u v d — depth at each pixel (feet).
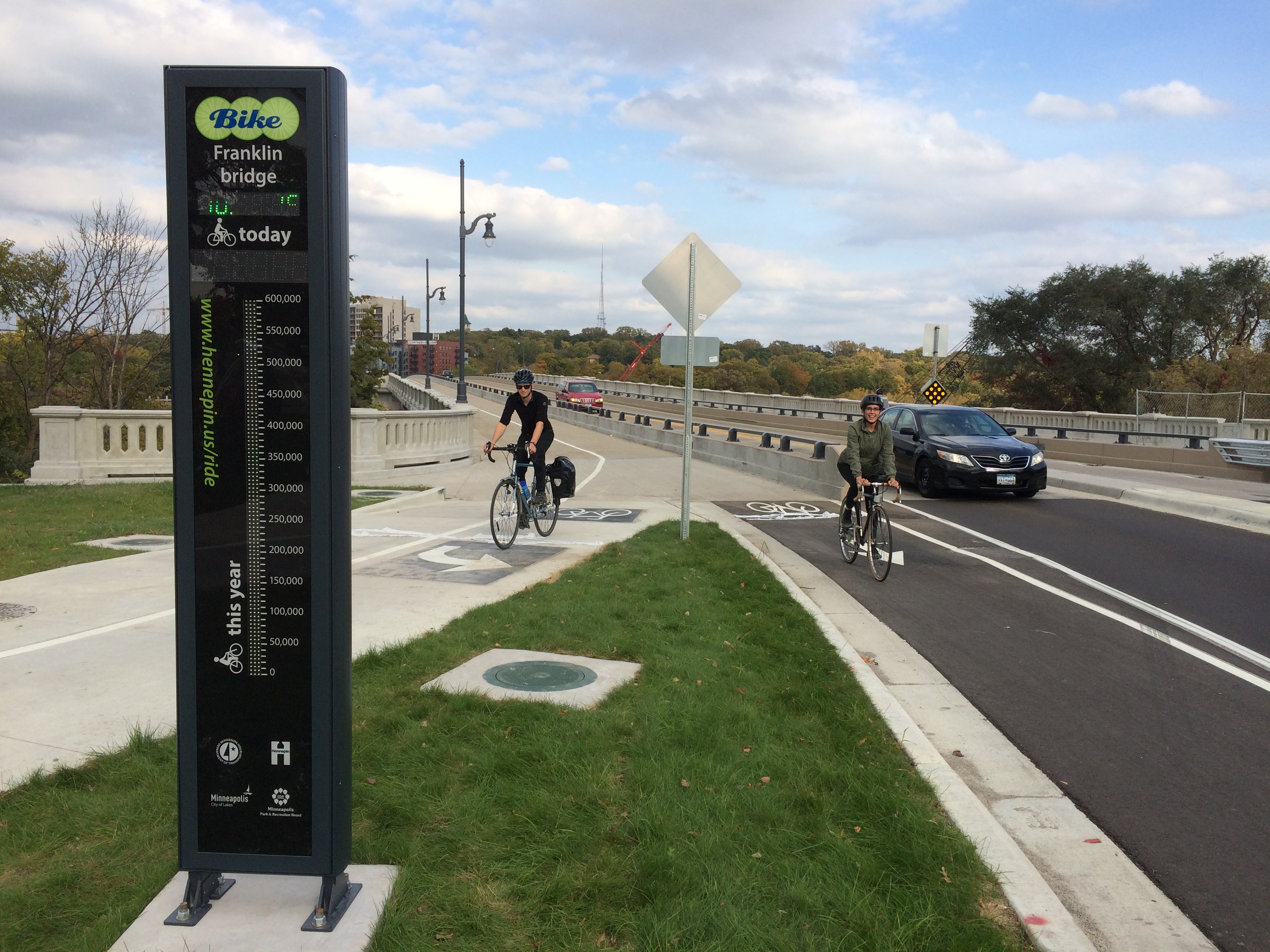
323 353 9.20
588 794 12.07
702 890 9.86
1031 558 35.04
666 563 30.22
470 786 12.44
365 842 10.97
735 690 17.08
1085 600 28.17
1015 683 19.86
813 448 91.76
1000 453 52.08
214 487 9.37
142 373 117.08
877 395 32.27
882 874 10.45
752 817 11.76
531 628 21.20
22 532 35.06
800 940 9.12
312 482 9.27
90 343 114.42
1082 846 12.40
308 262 9.14
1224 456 67.67
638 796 12.12
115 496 46.39
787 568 33.17
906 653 22.27
